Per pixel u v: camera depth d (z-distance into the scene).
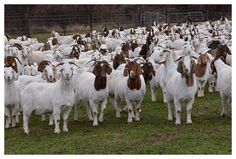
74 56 23.27
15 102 13.79
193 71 13.12
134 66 13.45
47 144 11.91
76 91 14.44
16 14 56.38
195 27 39.12
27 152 11.29
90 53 22.80
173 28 36.94
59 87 12.84
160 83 16.42
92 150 11.27
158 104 16.64
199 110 15.41
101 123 14.06
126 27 55.94
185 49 19.44
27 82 15.40
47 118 15.27
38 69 17.95
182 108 15.93
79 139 12.23
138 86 13.60
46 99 12.97
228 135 12.18
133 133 12.66
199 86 17.39
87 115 15.48
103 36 36.50
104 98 13.70
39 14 58.81
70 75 12.60
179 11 62.41
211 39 26.44
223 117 14.27
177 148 11.21
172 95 13.75
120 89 14.17
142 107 16.23
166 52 15.34
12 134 13.17
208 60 17.17
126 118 14.69
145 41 29.28
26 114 13.09
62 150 11.34
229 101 15.26
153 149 11.19
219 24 40.16
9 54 23.05
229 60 18.59
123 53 20.80
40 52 24.20
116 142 11.86
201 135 12.25
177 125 13.39
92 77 14.02
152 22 55.66
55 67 15.34
